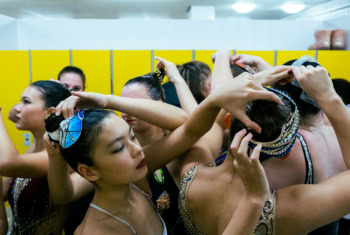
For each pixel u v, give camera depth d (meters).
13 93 3.86
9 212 2.85
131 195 0.79
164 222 0.93
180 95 1.13
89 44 4.51
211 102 0.72
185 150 0.89
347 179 0.62
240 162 0.58
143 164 0.75
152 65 3.99
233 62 1.30
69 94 1.10
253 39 4.69
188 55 3.99
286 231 0.61
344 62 4.04
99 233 0.69
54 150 0.78
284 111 0.62
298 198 0.61
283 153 0.64
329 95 0.68
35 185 1.00
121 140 0.67
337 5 6.27
